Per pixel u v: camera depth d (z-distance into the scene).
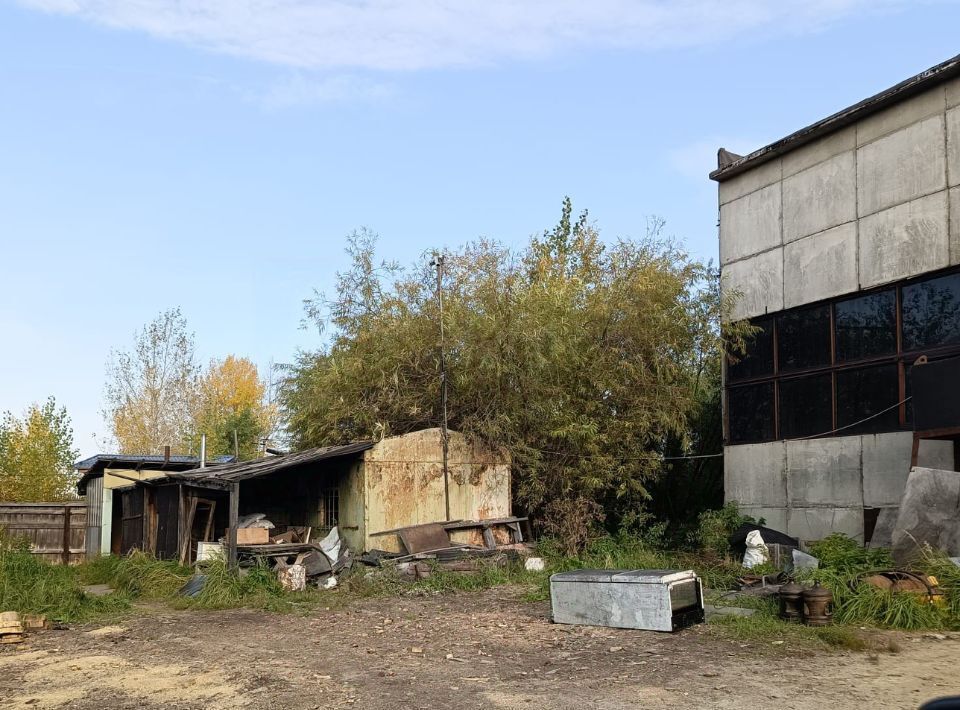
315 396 18.95
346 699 7.06
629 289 18.05
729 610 10.70
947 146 14.02
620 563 15.39
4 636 10.24
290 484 19.38
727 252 18.55
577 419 17.56
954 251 13.77
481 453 18.25
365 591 14.04
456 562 15.86
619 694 7.00
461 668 8.22
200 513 18.83
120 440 41.56
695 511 19.72
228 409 47.88
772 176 17.50
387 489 16.92
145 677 8.07
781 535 15.62
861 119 15.59
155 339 42.84
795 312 16.84
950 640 8.99
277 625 11.24
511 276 18.89
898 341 14.66
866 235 15.37
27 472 31.17
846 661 8.06
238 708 6.86
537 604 12.47
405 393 18.47
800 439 16.41
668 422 17.52
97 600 12.75
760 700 6.69
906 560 11.80
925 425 13.04
